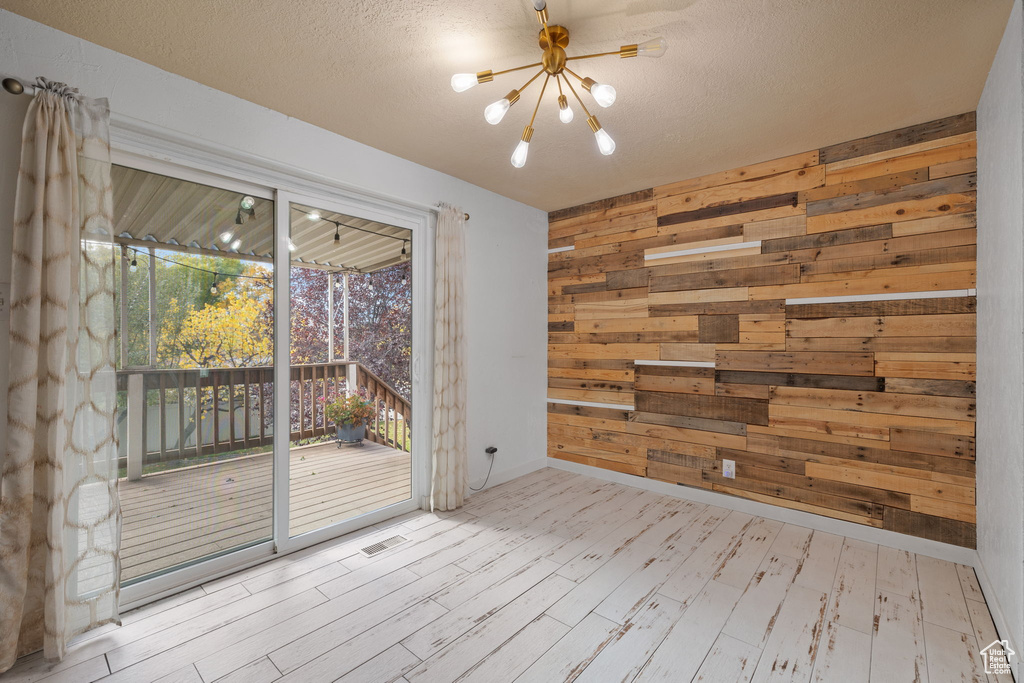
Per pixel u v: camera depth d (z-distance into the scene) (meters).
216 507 2.28
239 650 1.72
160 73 2.02
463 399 3.22
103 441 1.79
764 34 1.76
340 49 1.89
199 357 2.23
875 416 2.67
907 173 2.58
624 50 1.59
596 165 3.13
